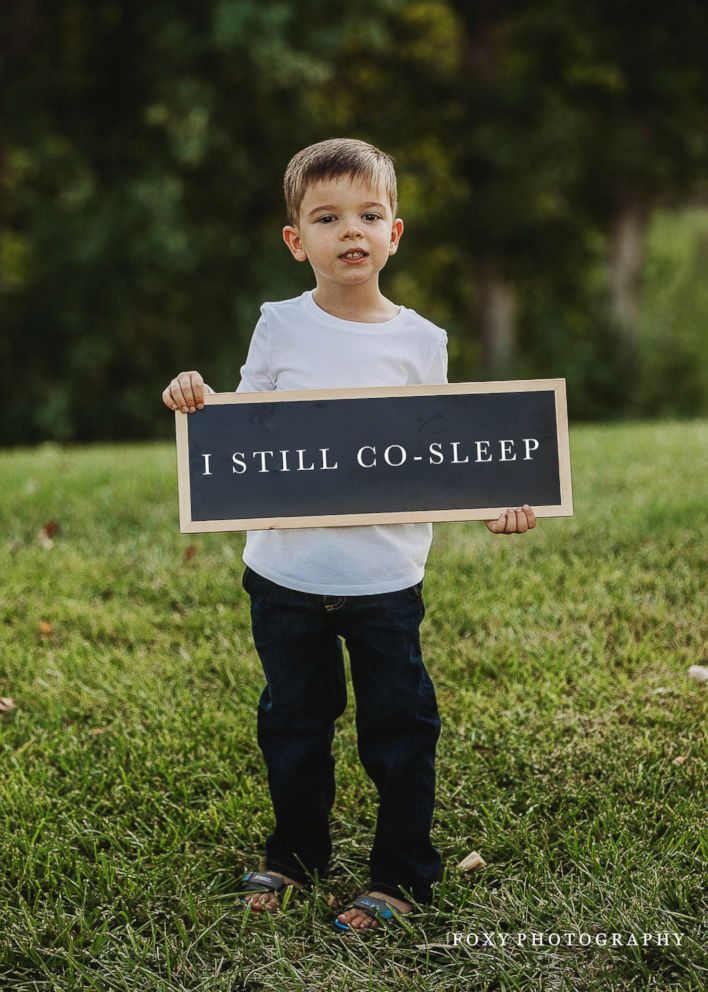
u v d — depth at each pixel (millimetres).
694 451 7543
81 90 16234
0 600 4621
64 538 5527
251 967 2432
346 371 2496
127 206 15703
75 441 17828
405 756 2541
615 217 20688
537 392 2504
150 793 3109
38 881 2719
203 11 14789
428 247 20266
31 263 17547
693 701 3592
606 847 2766
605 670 3824
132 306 17250
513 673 3848
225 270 17734
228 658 3992
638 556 4922
